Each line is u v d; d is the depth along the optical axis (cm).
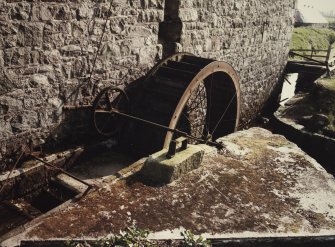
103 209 367
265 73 1093
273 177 461
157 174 424
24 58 463
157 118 590
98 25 538
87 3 513
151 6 613
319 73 1229
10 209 454
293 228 366
